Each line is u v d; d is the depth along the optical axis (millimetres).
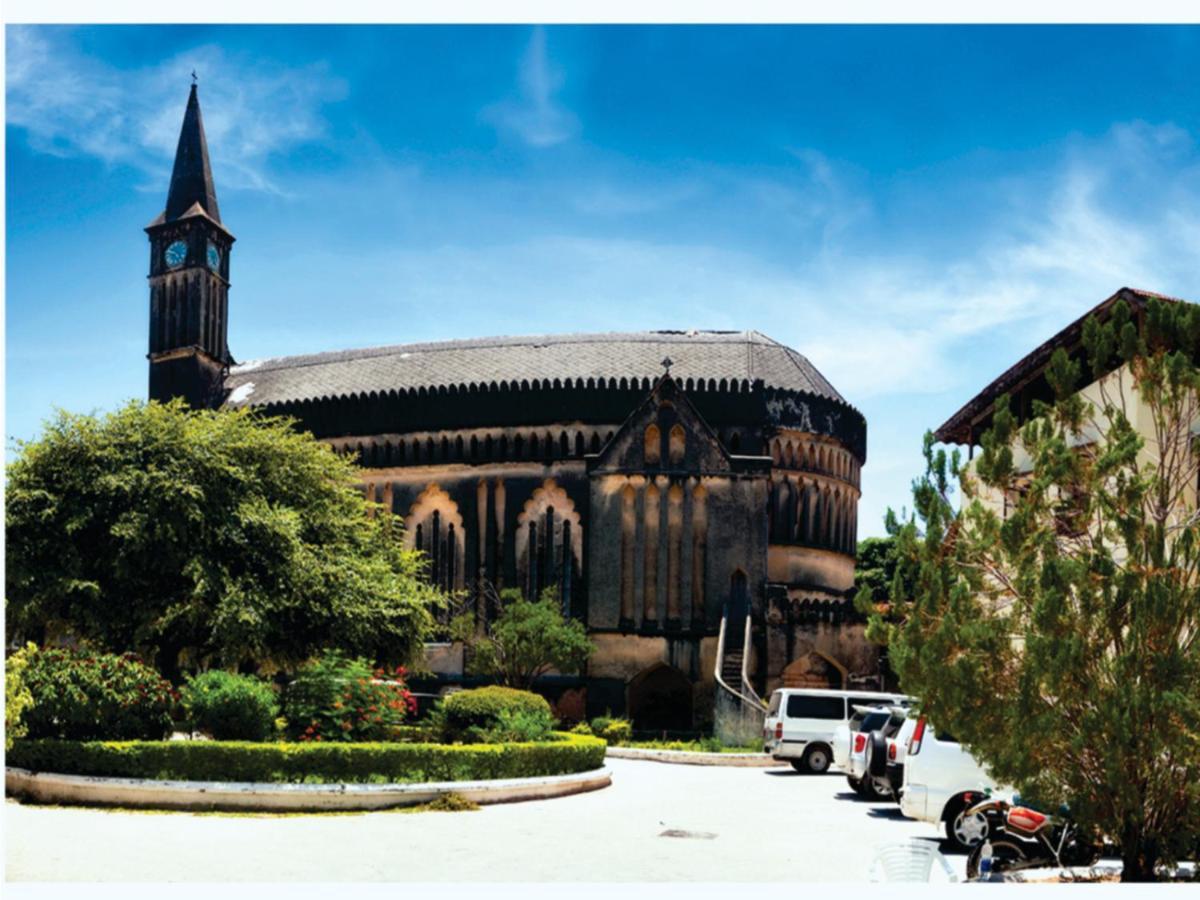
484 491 62906
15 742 23844
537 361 64562
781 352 67812
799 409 64875
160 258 73500
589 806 25797
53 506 31594
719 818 24078
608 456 57188
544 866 17328
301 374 70688
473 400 63062
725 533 56188
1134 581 14094
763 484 56562
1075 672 14273
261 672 39219
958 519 16156
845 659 55844
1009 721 14758
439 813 23625
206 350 72312
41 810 21844
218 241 74375
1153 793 14508
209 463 33562
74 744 23516
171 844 18062
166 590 33375
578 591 59969
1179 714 13688
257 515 33375
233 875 15680
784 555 63625
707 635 55125
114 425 33656
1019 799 16469
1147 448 20375
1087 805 14703
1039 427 15773
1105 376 15680
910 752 20969
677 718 58938
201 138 75938
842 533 67625
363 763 24453
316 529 37062
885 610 54938
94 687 24141
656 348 65312
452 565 62719
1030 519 15070
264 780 23500
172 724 25484
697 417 57062
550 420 61812
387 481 64500
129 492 31953
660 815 24312
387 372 67438
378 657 37594
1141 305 21719
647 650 55438
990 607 15891
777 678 54594
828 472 66500
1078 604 14625
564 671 53875
